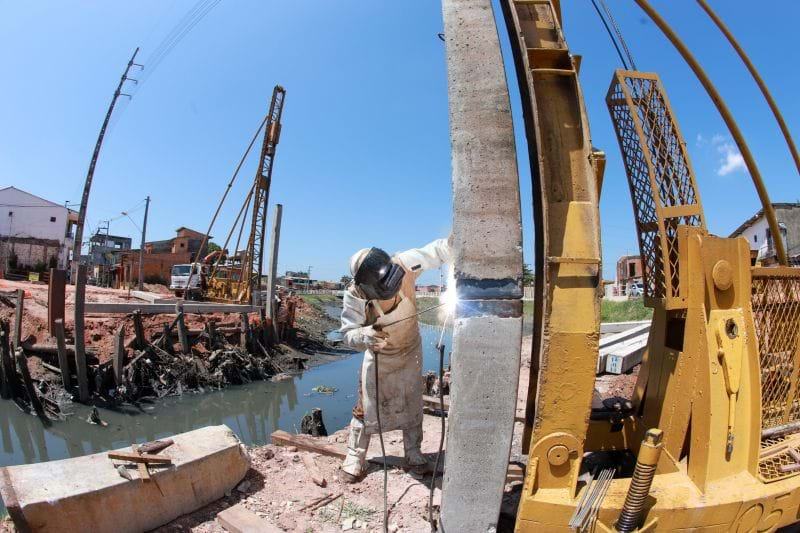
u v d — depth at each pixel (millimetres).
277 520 3451
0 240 41156
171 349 16391
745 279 2730
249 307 21953
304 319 34531
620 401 3611
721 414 2598
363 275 3447
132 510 3160
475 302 2637
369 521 3475
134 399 14023
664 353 3080
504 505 3545
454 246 2670
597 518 2438
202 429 4047
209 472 3619
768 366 3113
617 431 3443
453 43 2795
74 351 13750
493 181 2664
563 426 2512
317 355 23562
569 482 2535
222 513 3436
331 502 3762
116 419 12664
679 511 2443
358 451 4113
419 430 4293
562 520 2486
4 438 11188
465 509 2633
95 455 3391
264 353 19984
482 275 2637
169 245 64312
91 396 13625
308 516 3531
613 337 10680
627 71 3090
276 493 3852
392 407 4039
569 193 2635
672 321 3113
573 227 2570
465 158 2691
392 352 3875
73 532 2910
